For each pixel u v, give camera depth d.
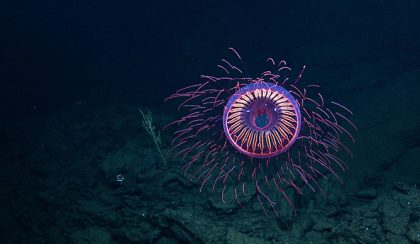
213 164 0.55
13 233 0.48
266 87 0.41
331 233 0.40
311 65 1.00
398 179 0.50
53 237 0.46
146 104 0.95
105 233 0.45
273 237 0.41
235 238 0.40
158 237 0.44
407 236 0.37
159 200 0.50
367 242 0.38
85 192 0.54
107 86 1.07
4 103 1.02
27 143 0.70
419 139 0.56
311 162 0.55
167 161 0.57
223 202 0.46
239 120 0.43
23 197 0.54
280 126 0.42
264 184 0.50
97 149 0.65
